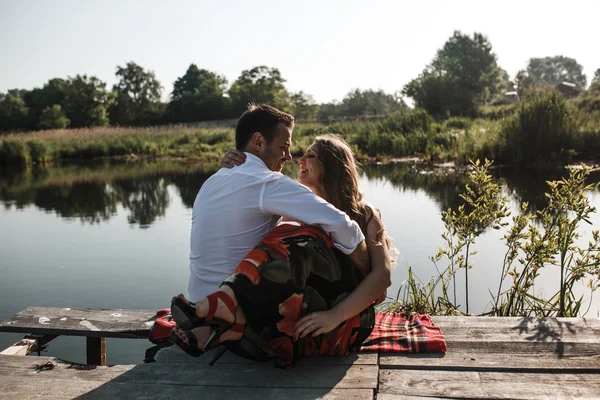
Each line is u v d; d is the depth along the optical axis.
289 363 2.11
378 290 2.14
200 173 16.25
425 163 15.23
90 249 6.80
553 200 3.76
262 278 1.94
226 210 2.11
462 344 2.35
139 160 22.08
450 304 3.97
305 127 27.36
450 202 8.91
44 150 22.36
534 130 13.48
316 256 2.03
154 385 2.06
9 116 57.12
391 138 18.09
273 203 2.07
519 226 3.76
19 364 2.30
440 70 51.06
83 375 2.18
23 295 5.03
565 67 114.56
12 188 13.60
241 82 55.53
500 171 12.30
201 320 1.88
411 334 2.42
